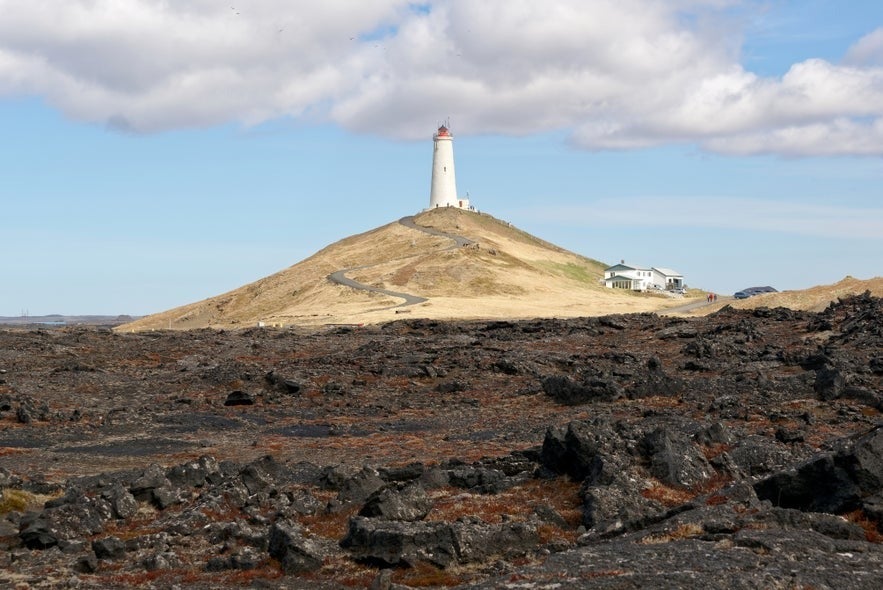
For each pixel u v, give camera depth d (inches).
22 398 3403.1
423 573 1406.3
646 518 1557.6
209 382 3996.1
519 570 1317.7
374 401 3535.9
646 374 3430.1
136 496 1865.2
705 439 2071.9
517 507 1766.7
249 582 1411.2
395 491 1732.3
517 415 3125.0
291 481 2028.8
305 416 3287.4
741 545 1348.4
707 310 7440.9
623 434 1985.7
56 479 2190.0
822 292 6894.7
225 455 2527.1
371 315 7583.7
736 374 3585.1
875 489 1577.3
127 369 4635.8
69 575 1449.3
